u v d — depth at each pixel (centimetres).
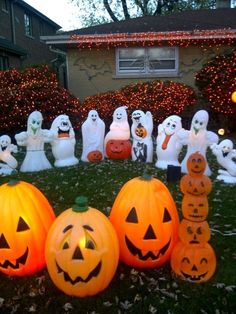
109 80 1447
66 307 309
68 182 650
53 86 1159
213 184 638
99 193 591
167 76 1424
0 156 721
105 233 306
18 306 313
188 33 1318
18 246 325
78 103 1183
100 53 1428
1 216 325
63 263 297
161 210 336
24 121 1081
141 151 797
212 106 1190
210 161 827
